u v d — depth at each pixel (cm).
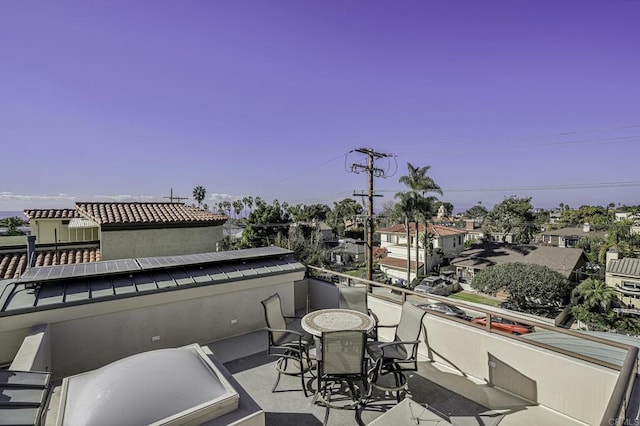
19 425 197
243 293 567
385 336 537
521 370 370
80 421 204
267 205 3203
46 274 437
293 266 639
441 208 6306
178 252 1127
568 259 2661
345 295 525
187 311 505
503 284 2208
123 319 447
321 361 346
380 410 353
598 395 314
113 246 1002
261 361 470
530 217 4550
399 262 3325
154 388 235
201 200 5012
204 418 236
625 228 3228
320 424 330
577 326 1931
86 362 418
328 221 6631
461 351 429
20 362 285
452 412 347
